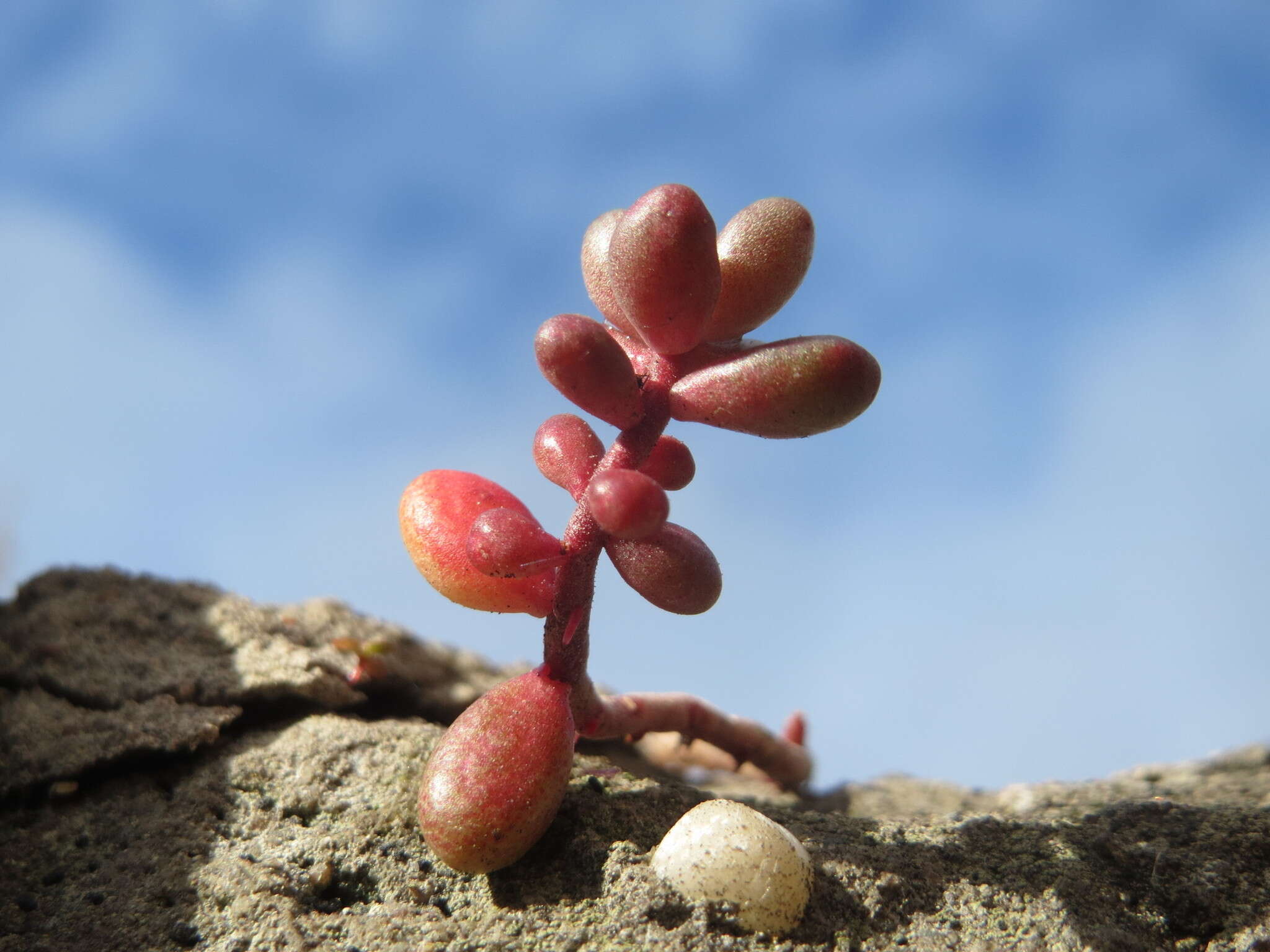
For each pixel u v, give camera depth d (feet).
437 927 0.32
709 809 0.33
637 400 0.32
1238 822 0.34
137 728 0.37
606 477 0.31
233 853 0.34
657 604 0.33
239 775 0.36
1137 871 0.34
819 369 0.31
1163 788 0.41
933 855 0.34
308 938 0.32
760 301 0.33
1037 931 0.32
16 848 0.35
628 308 0.32
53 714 0.38
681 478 0.34
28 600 0.42
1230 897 0.33
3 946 0.32
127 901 0.33
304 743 0.37
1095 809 0.37
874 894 0.33
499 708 0.33
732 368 0.32
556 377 0.31
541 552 0.32
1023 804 0.40
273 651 0.41
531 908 0.33
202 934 0.32
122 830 0.35
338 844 0.34
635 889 0.33
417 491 0.35
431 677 0.43
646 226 0.31
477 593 0.34
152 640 0.41
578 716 0.36
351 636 0.43
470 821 0.32
